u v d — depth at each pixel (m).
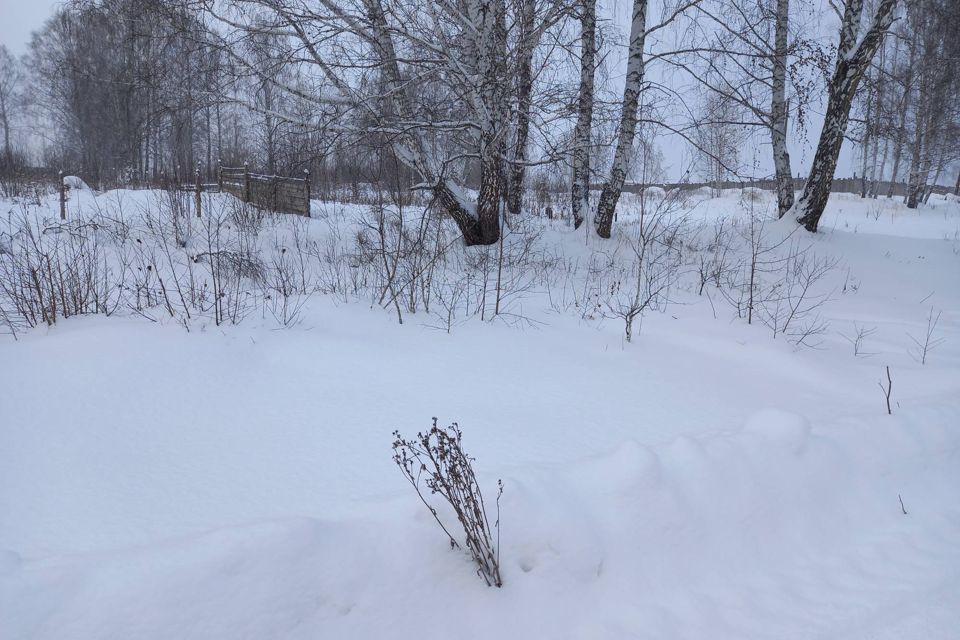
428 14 8.95
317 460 3.46
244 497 3.04
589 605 2.50
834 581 2.76
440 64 8.88
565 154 9.62
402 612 2.34
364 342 5.51
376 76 8.96
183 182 13.54
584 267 9.87
